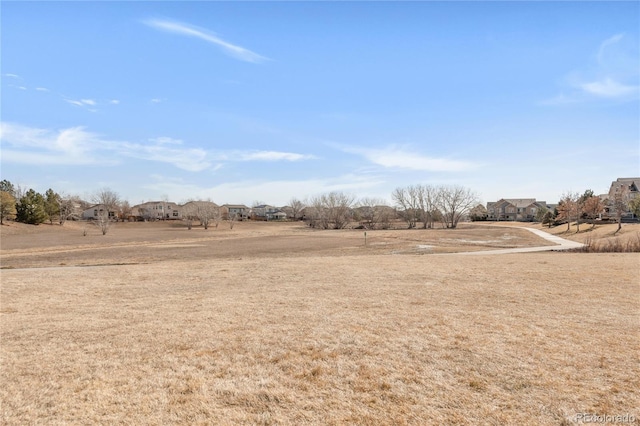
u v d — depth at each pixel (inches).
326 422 146.3
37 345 240.1
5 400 168.4
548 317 284.7
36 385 182.9
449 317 288.2
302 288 422.9
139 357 217.5
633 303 327.9
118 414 155.1
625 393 163.2
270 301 356.2
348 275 519.8
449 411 152.0
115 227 3339.1
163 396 169.9
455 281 457.1
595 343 224.7
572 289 393.7
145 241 1836.9
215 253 1149.7
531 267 581.9
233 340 243.6
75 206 3831.2
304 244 1520.7
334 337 245.1
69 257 1050.1
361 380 182.1
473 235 1983.3
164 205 4694.9
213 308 331.6
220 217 3961.6
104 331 268.2
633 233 1465.3
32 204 2849.4
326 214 3459.6
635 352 209.6
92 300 378.0
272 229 3257.9
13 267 802.2
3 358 218.2
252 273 558.9
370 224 3526.1
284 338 245.4
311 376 187.8
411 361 203.0
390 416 149.5
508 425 141.1
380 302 344.2
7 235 2320.4
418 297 364.8
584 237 1667.1
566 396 161.6
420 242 1521.9
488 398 161.6
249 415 152.6
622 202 1990.7
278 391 172.9
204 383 182.2
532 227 2869.1
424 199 3361.2
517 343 226.8
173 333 260.7
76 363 209.9
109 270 631.2
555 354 208.2
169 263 767.1
